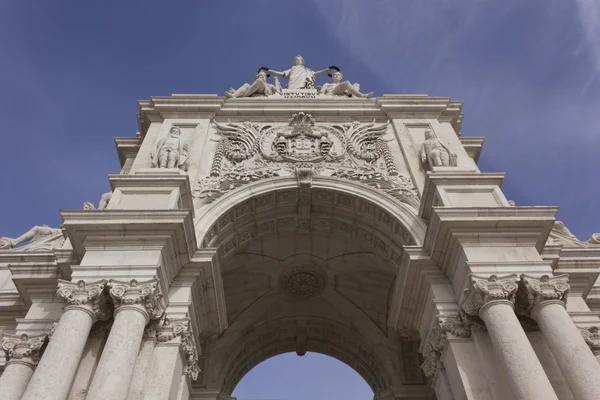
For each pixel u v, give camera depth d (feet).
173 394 16.55
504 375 15.38
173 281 19.19
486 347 16.78
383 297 28.89
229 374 29.12
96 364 15.64
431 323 19.20
